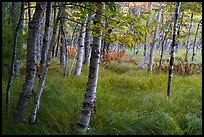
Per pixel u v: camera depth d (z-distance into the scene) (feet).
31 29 16.79
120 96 31.19
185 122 23.52
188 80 40.88
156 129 20.53
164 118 21.58
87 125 20.47
